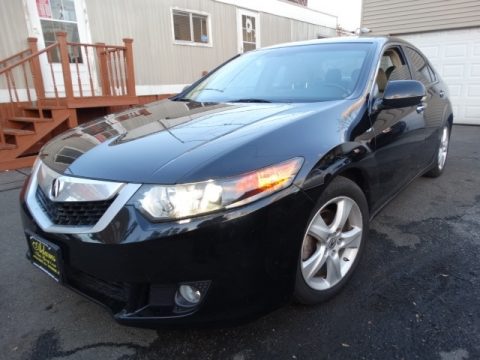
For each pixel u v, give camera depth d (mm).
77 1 7152
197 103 2766
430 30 9352
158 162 1664
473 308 2062
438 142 4004
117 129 2227
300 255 1803
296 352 1782
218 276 1586
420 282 2314
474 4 8539
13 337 1952
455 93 9141
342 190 2047
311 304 2045
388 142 2533
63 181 1778
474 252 2684
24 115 6539
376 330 1908
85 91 7547
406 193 3957
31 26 6629
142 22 8234
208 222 1542
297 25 13016
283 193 1687
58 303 2229
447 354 1750
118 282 1642
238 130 1884
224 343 1851
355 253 2264
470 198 3791
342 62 2740
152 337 1919
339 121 2135
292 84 2738
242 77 3082
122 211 1574
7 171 5520
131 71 7285
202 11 9469
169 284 1599
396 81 2512
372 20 10383
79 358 1802
